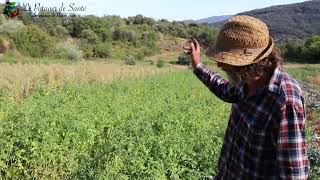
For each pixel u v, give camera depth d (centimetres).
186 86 3238
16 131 1076
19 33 7019
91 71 3884
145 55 9619
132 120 1355
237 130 341
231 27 330
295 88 318
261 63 322
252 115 325
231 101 382
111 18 10931
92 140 1191
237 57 322
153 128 1301
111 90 2492
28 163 1018
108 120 1445
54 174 1026
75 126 1171
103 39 9556
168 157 973
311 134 1476
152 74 4438
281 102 312
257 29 322
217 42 340
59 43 7506
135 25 11281
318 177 916
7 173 985
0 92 2203
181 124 1373
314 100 2930
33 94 2280
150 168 932
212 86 395
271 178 324
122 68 4684
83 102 1805
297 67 7681
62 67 4091
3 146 1008
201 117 1591
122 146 1021
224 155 362
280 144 311
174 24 11962
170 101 2125
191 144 1084
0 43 6769
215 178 375
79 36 9294
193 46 420
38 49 7012
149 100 2094
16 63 4831
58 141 1117
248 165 330
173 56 9788
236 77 334
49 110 1407
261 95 324
